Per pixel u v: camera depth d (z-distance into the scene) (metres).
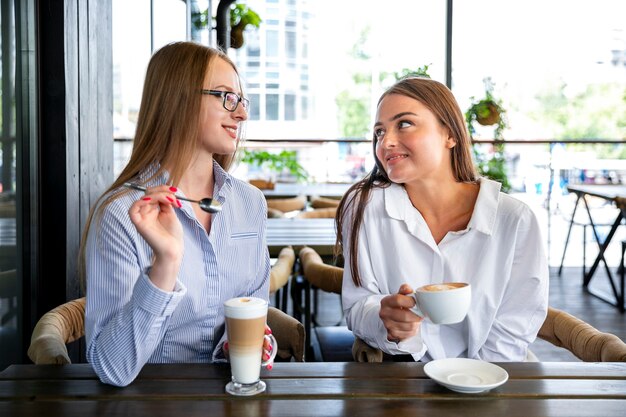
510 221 1.67
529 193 6.69
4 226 2.19
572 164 6.47
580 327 1.66
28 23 2.25
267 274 1.71
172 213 1.21
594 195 4.84
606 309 4.50
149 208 1.18
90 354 1.26
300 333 1.62
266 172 7.29
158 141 1.48
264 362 1.32
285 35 6.51
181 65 1.49
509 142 5.31
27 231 2.28
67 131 2.33
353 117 6.81
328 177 7.27
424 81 1.71
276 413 1.10
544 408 1.14
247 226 1.65
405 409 1.12
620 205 4.48
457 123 1.69
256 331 1.18
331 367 1.34
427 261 1.73
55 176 2.34
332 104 6.73
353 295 1.77
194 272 1.50
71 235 2.40
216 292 1.55
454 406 1.14
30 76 2.26
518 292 1.70
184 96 1.48
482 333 1.69
